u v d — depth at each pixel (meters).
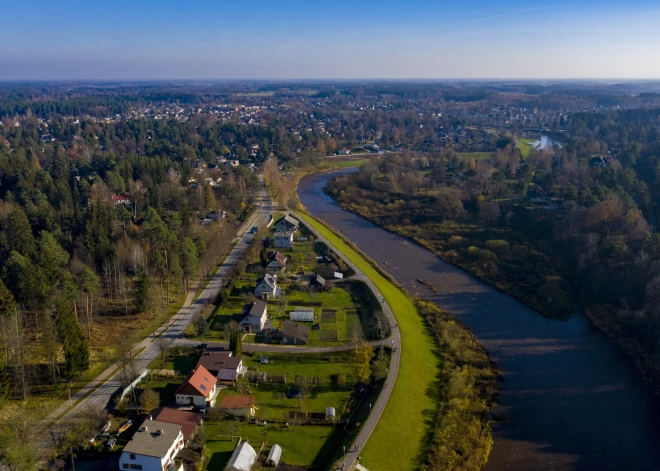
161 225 125.75
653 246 110.31
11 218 114.25
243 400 70.25
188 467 58.78
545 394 79.06
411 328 96.38
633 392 79.88
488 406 75.75
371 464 60.41
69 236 124.75
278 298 108.69
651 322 92.19
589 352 91.69
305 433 66.56
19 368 75.06
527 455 66.06
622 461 65.44
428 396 76.38
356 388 77.56
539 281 122.50
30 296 87.88
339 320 100.06
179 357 84.25
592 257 122.12
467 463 63.34
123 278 107.12
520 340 96.00
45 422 66.06
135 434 59.44
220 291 111.38
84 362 75.06
